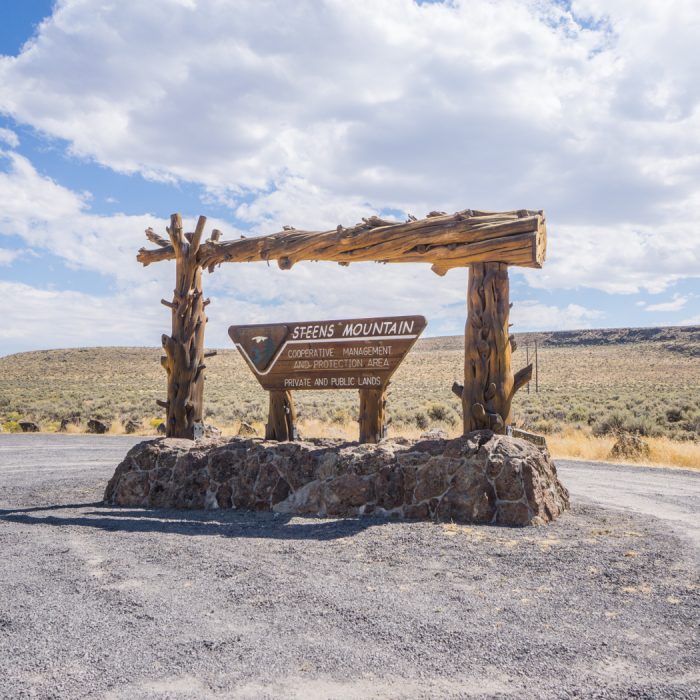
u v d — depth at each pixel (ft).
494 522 23.07
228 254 32.65
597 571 16.55
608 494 31.58
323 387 29.43
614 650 11.46
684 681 10.25
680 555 18.16
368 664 10.85
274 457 27.55
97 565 17.04
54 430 86.53
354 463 25.88
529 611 13.51
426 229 27.30
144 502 28.55
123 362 330.95
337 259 30.32
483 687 10.03
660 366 277.23
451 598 14.38
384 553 18.60
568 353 368.48
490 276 26.27
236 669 10.64
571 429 74.08
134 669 10.61
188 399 32.60
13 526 22.57
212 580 15.74
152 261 36.37
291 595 14.55
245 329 31.30
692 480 37.88
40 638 11.87
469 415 26.08
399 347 28.14
